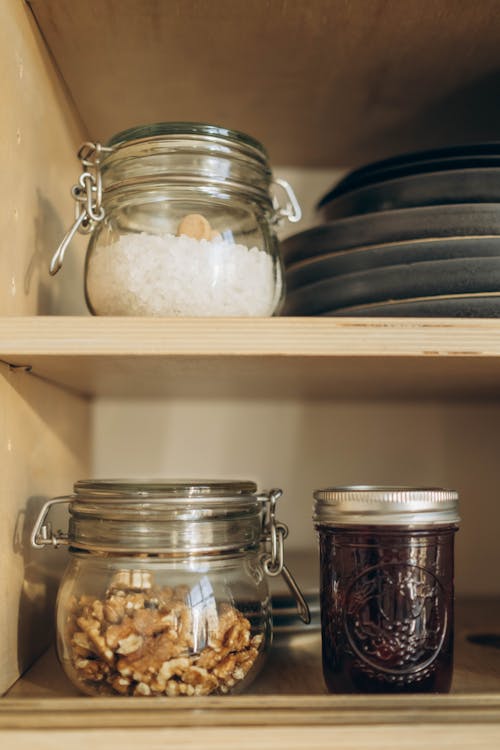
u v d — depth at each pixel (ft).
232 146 1.80
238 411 2.77
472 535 2.74
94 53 2.06
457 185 1.89
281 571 1.86
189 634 1.52
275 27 1.95
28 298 1.84
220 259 1.70
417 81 2.24
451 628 1.61
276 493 1.81
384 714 1.44
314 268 1.95
